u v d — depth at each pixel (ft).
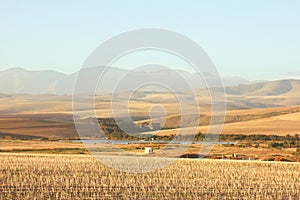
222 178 115.85
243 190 99.14
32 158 156.97
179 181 107.96
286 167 142.10
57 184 101.96
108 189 96.02
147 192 93.40
